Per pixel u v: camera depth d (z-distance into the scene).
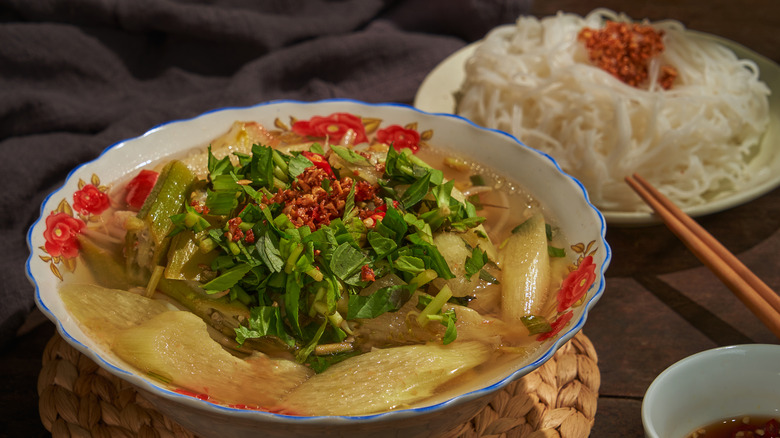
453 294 0.56
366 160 0.58
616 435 0.58
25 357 0.62
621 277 0.65
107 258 0.58
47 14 0.77
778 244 0.67
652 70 0.73
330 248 0.54
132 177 0.61
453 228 0.57
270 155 0.57
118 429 0.57
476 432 0.57
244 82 0.75
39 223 0.57
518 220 0.60
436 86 0.75
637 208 0.69
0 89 0.75
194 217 0.55
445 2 0.81
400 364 0.53
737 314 0.63
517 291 0.56
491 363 0.54
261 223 0.55
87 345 0.53
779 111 0.73
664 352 0.62
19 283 0.63
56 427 0.57
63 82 0.76
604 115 0.71
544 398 0.58
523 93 0.72
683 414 0.56
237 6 0.81
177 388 0.53
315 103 0.64
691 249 0.62
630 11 0.86
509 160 0.61
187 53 0.79
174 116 0.73
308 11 0.82
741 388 0.56
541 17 0.85
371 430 0.52
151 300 0.55
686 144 0.70
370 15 0.82
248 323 0.54
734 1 0.86
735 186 0.70
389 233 0.55
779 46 0.81
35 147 0.71
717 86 0.73
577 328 0.53
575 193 0.59
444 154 0.63
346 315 0.54
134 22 0.77
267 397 0.53
